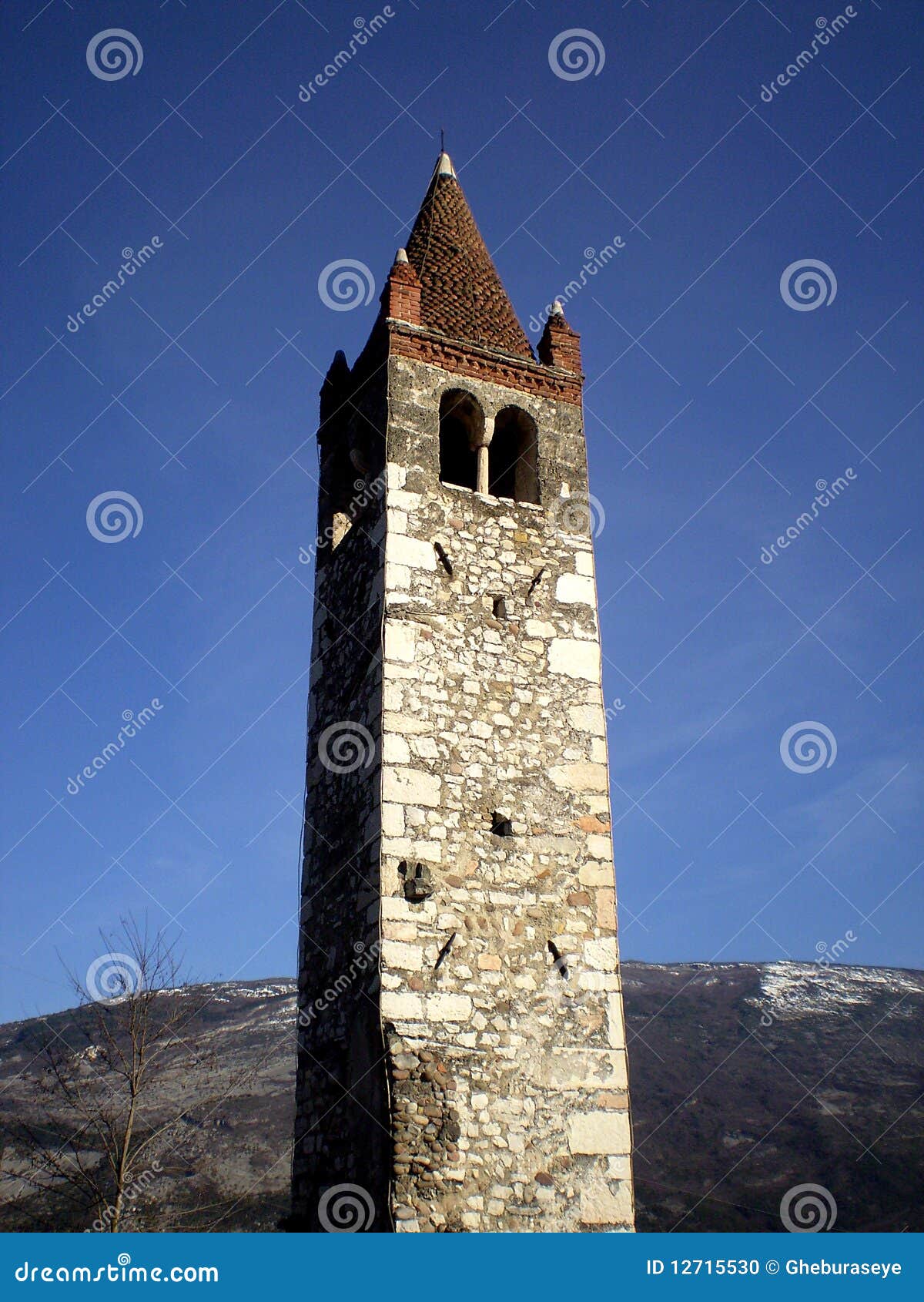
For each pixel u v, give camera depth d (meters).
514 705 20.59
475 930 18.67
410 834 18.92
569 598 21.91
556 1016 18.56
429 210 26.38
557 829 19.94
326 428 25.34
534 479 23.03
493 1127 17.48
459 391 22.89
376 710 19.94
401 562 20.80
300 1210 19.69
